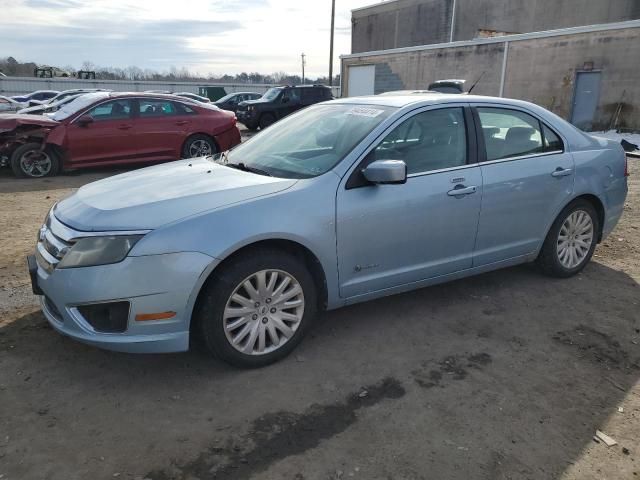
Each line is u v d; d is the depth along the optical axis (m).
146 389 3.03
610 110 18.25
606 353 3.49
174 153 10.62
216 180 3.44
